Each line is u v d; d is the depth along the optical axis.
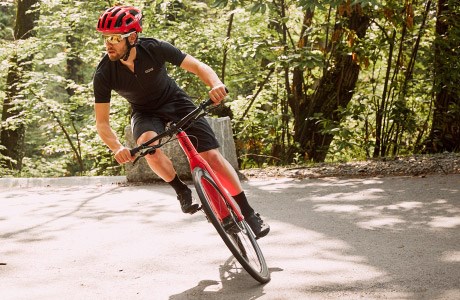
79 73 22.09
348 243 5.09
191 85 12.36
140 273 4.68
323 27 11.05
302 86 12.44
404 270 4.35
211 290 4.23
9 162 17.06
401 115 11.00
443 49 10.77
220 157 4.69
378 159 8.91
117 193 8.06
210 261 4.86
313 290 4.09
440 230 5.29
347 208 6.29
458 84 10.92
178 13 13.34
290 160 12.34
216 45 12.66
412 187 7.01
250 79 13.09
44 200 7.86
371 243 5.05
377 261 4.59
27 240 5.79
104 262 4.99
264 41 11.32
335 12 11.90
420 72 11.60
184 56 4.59
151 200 7.40
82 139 15.09
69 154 16.00
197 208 4.69
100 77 4.50
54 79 14.39
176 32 12.92
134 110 4.80
